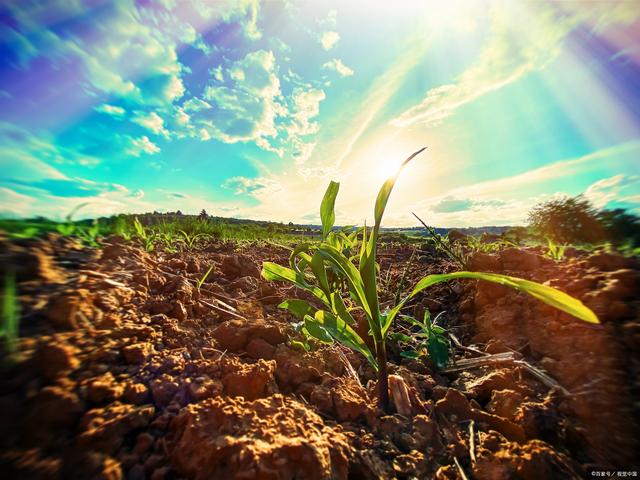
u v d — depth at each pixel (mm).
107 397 890
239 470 730
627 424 981
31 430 740
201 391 1003
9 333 854
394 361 1620
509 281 825
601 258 1713
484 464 926
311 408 1121
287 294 2365
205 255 3430
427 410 1179
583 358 1252
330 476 793
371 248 1095
